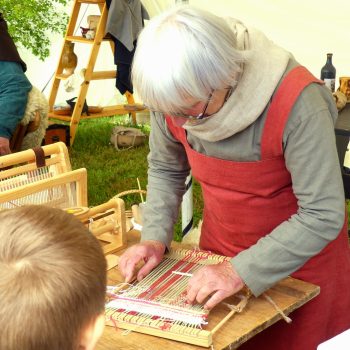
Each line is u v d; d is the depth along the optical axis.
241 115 1.39
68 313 0.66
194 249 1.67
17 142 3.72
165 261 1.62
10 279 0.65
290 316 1.68
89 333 0.70
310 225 1.40
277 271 1.40
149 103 1.33
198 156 1.59
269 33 5.30
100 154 5.99
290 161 1.43
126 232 1.82
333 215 1.39
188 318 1.31
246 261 1.40
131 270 1.51
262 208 1.58
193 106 1.33
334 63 5.05
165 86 1.26
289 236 1.41
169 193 1.75
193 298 1.36
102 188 4.89
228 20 1.50
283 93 1.38
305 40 5.14
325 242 1.41
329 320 1.73
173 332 1.25
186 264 1.60
